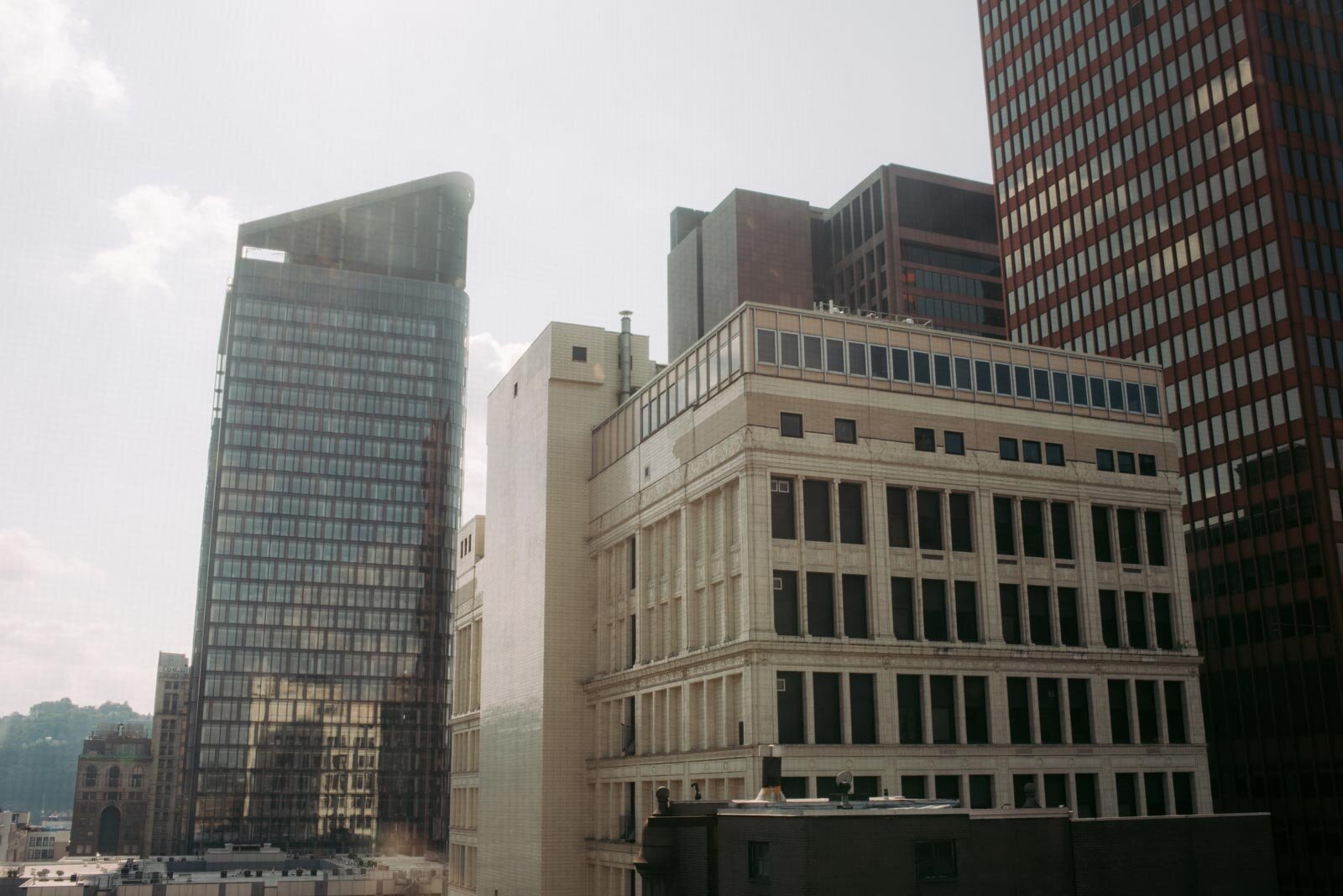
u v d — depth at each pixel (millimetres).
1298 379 102688
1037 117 138625
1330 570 98438
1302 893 98000
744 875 44531
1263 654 103688
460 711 111125
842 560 63688
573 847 79438
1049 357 72562
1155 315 118750
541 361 88562
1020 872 47250
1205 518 110688
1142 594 71625
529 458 89500
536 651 83500
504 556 94000
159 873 164500
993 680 64812
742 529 62531
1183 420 114188
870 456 65500
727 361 66500
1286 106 109500
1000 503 68875
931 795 61531
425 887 164625
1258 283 107562
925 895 44188
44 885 147875
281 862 194625
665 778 68375
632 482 77812
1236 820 53031
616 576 80062
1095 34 130750
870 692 62594
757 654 60094
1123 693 68750
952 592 65625
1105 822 49938
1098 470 71750
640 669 73125
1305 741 99062
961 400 68938
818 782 59406
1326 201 108562
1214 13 115250
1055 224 133875
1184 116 117688
